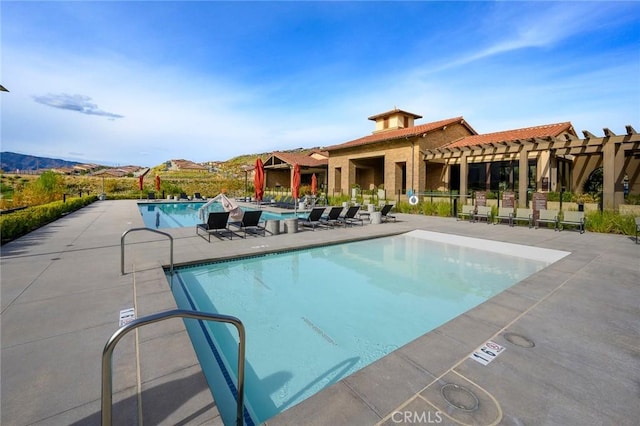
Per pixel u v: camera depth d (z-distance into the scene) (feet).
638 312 13.64
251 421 8.75
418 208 61.36
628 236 34.53
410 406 7.72
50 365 9.44
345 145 88.02
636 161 55.93
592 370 9.37
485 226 42.45
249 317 16.08
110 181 125.29
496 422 7.21
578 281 17.94
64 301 14.38
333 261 26.66
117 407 7.45
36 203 62.34
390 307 17.54
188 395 7.93
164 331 11.35
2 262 21.43
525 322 12.61
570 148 46.80
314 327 15.10
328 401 7.88
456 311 17.11
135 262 21.42
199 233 35.17
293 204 73.15
